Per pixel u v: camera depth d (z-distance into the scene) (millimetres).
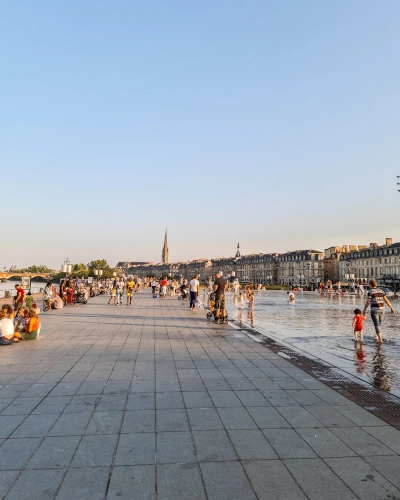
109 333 12992
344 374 7844
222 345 10922
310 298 43938
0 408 5605
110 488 3527
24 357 9094
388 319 20109
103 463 3988
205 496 3424
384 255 100750
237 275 174250
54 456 4133
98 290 43188
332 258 130000
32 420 5148
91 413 5418
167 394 6309
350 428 4980
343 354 10438
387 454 4258
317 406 5820
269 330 15414
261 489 3541
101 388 6621
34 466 3918
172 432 4785
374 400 6180
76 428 4887
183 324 15703
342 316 21531
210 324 15875
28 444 4422
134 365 8336
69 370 7871
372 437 4707
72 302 26375
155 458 4105
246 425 5039
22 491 3473
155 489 3523
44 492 3459
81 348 10250
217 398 6133
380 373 8148
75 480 3660
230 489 3535
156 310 21969
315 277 132000
